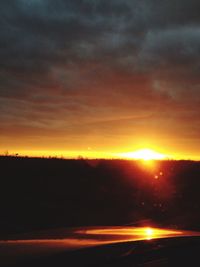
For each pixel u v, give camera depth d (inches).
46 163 1277.1
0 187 842.8
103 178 1093.1
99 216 645.3
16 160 1277.1
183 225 569.0
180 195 904.3
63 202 753.0
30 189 856.3
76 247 342.3
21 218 573.0
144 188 982.4
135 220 622.8
